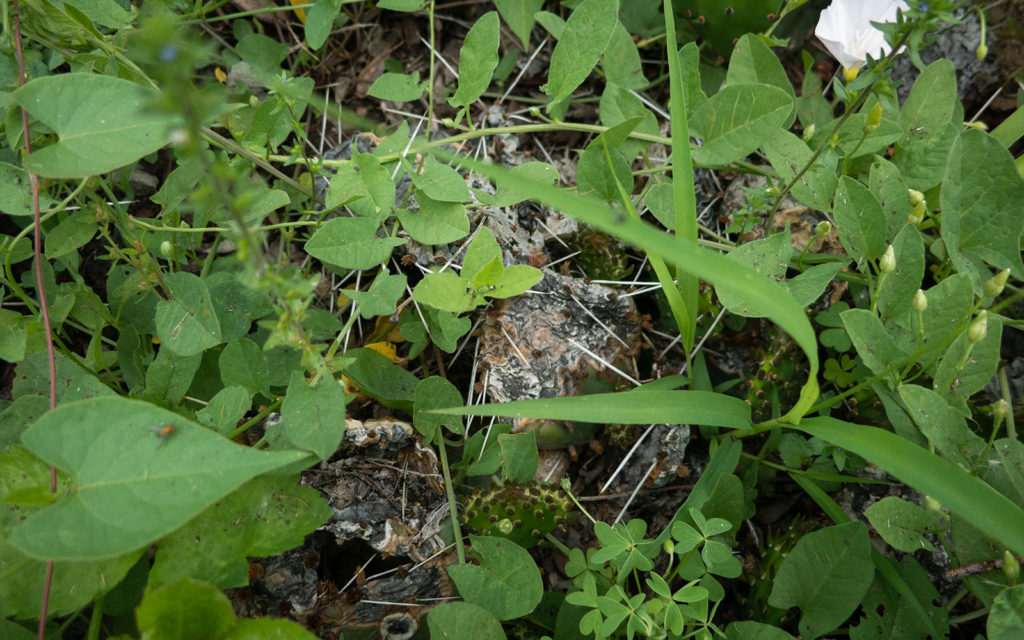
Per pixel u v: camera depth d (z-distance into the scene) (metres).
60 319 0.30
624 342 0.34
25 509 0.27
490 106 0.37
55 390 0.28
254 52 0.36
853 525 0.29
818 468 0.33
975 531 0.28
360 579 0.30
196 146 0.20
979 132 0.30
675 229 0.29
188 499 0.23
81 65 0.30
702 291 0.34
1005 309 0.33
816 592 0.29
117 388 0.31
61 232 0.30
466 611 0.28
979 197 0.30
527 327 0.33
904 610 0.30
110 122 0.26
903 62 0.37
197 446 0.23
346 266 0.28
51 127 0.26
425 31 0.39
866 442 0.27
